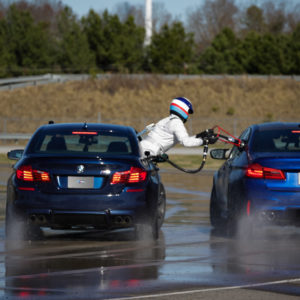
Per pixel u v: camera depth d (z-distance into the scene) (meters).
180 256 22.45
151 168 26.28
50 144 26.11
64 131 26.55
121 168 24.45
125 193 24.31
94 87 195.75
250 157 26.03
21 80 198.38
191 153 101.62
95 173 24.20
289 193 24.84
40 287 17.53
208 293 16.94
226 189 28.33
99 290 17.19
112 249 23.89
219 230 29.20
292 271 19.88
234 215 26.12
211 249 23.97
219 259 21.92
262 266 20.67
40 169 24.38
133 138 26.73
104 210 24.08
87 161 24.27
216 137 28.69
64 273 19.45
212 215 30.67
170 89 198.25
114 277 18.88
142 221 24.62
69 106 185.62
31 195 24.27
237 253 23.12
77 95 191.38
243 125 175.38
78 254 22.75
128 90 195.38
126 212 24.27
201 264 20.98
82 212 24.02
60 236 27.17
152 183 25.23
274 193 24.95
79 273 19.45
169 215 34.62
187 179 59.41
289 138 27.44
